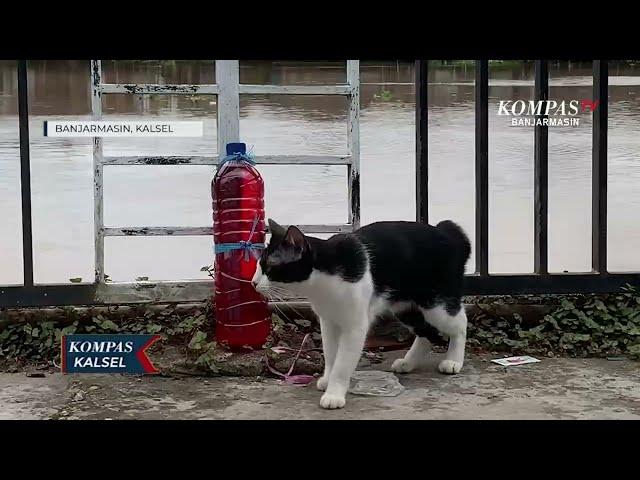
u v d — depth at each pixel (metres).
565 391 5.27
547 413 4.83
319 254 4.91
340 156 6.48
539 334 6.32
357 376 5.51
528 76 17.92
